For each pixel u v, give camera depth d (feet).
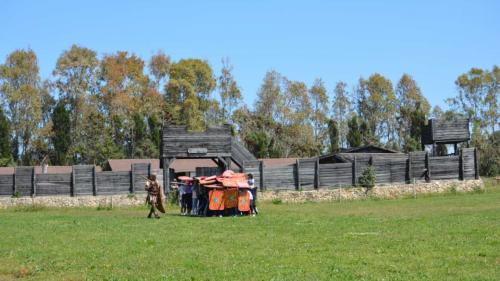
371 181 150.82
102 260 46.75
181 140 143.64
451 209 96.27
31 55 302.25
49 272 42.34
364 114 358.43
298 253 48.24
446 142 174.70
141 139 286.46
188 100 304.91
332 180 151.74
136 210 120.88
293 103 341.00
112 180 144.36
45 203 138.82
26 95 288.92
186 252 50.01
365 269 40.73
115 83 303.89
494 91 342.64
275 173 147.95
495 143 302.66
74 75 304.71
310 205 125.08
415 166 158.81
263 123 320.70
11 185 141.08
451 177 161.89
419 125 312.29
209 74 325.01
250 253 48.75
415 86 359.66
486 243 51.37
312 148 320.29
